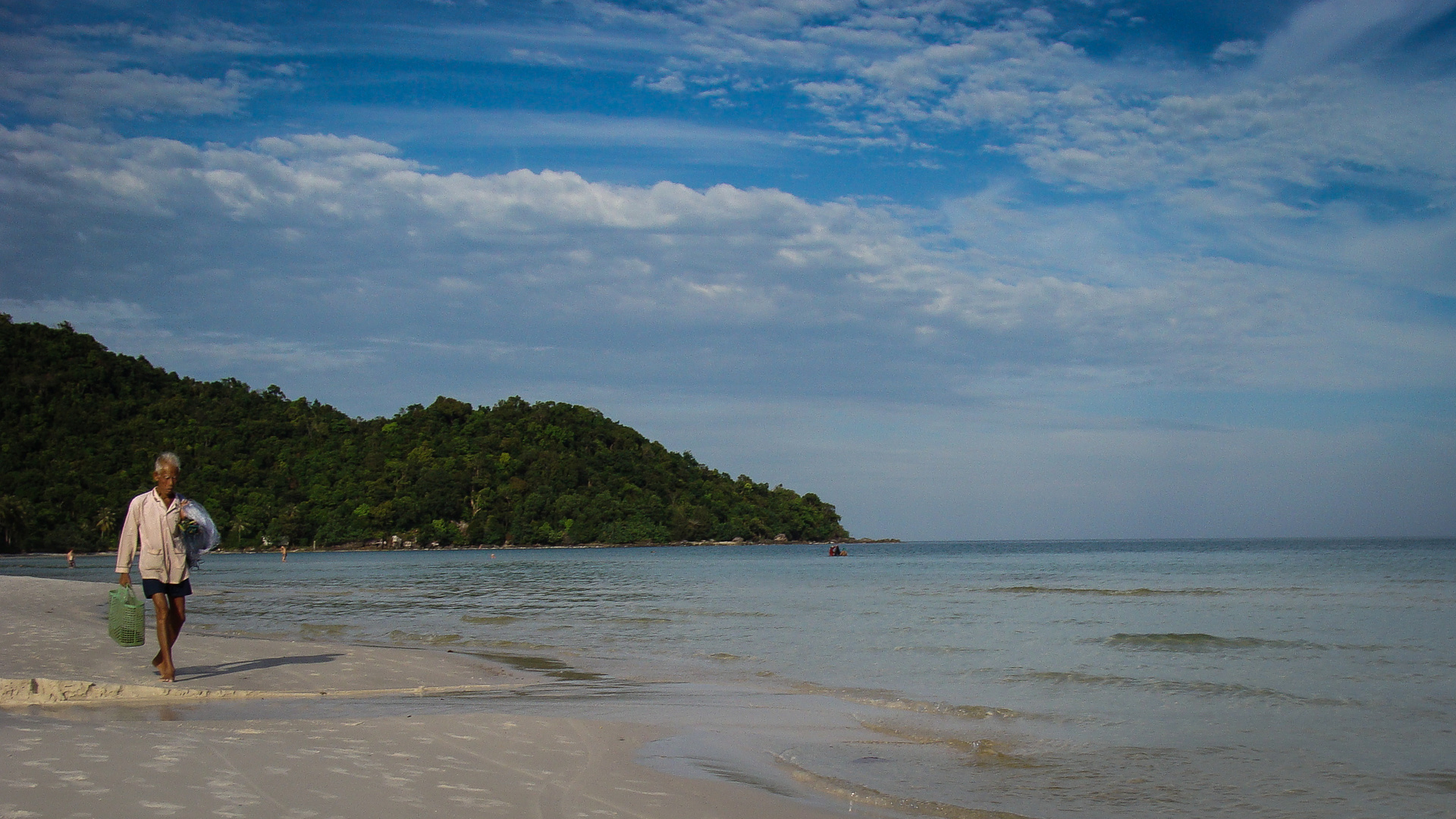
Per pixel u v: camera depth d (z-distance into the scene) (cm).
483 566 7862
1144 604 2728
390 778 607
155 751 627
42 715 809
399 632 1897
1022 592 3462
